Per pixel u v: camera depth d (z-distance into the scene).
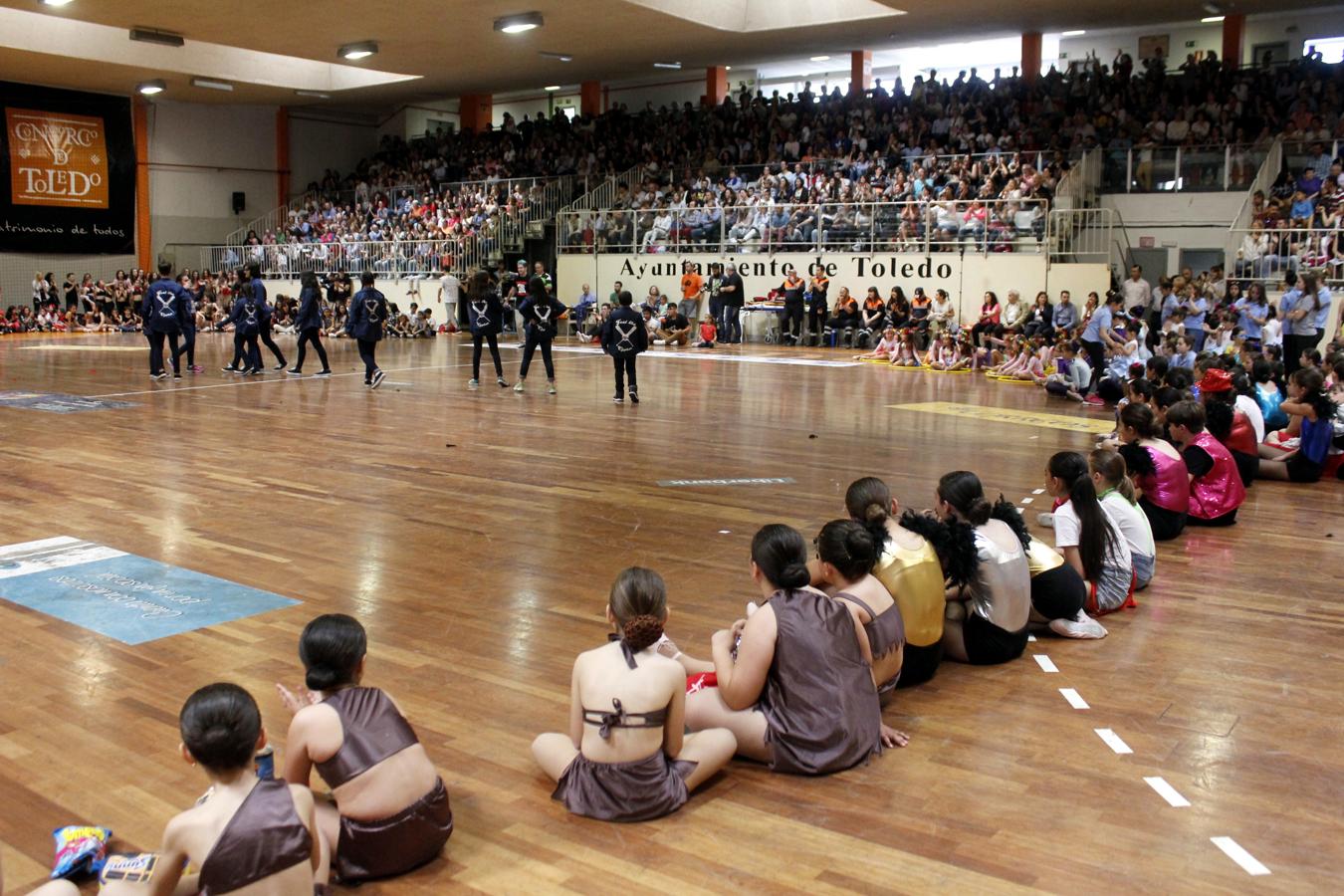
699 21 22.25
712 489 7.84
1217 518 6.95
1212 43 25.45
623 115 29.47
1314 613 5.16
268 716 3.88
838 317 21.98
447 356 19.61
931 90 25.38
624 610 3.22
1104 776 3.48
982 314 18.66
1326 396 8.46
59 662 4.39
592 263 25.91
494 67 27.34
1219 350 14.58
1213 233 20.25
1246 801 3.31
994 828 3.14
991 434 10.56
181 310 15.40
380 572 5.68
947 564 4.32
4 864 2.92
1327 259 16.80
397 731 2.91
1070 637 4.80
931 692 4.18
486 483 8.02
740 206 23.83
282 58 28.75
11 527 6.55
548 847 3.03
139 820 3.16
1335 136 19.34
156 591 5.31
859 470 8.59
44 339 23.77
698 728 3.64
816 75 31.70
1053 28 23.75
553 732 3.77
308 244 29.16
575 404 12.74
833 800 3.31
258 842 2.39
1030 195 20.50
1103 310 14.38
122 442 9.67
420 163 31.97
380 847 2.81
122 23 22.00
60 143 28.91
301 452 9.26
